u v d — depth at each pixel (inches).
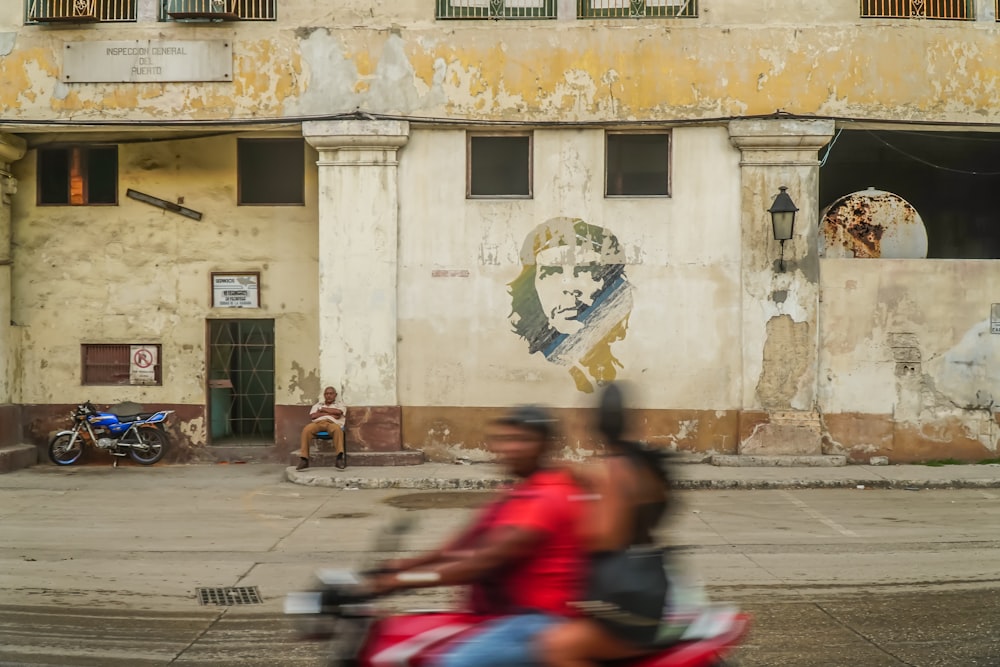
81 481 568.1
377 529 432.5
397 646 167.8
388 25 593.0
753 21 587.5
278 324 633.6
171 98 592.4
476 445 595.8
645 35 588.7
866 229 606.2
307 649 266.8
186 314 636.7
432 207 597.3
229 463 632.4
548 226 595.8
